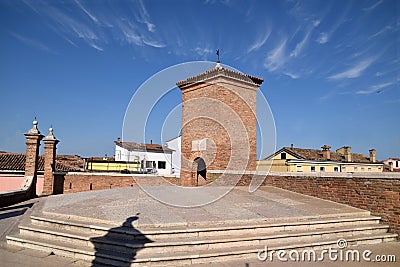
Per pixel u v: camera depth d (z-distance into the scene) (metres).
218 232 6.58
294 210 8.59
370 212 8.73
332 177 10.27
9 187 21.19
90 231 6.50
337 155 33.53
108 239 6.05
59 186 18.02
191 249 5.98
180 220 6.91
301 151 30.44
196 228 6.50
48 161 17.88
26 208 11.40
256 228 6.93
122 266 5.40
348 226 7.89
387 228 8.12
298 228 7.35
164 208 8.28
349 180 9.59
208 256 5.79
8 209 11.21
